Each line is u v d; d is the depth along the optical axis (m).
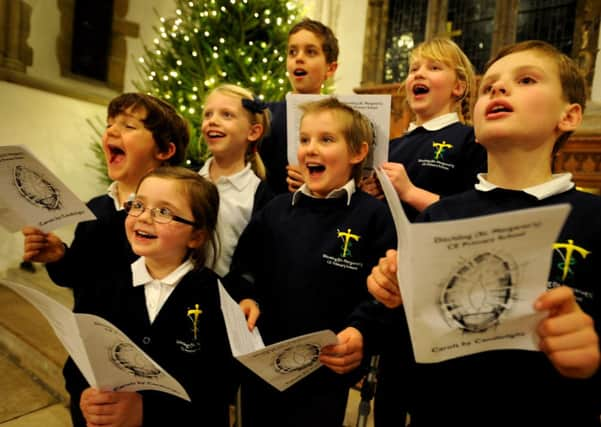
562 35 4.02
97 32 4.86
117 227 1.39
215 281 1.18
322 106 1.30
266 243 1.30
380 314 1.03
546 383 0.76
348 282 1.18
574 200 0.79
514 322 0.59
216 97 1.70
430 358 0.61
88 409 0.93
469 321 0.59
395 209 0.60
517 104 0.77
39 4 4.27
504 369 0.78
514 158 0.82
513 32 4.32
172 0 5.20
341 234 1.20
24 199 1.14
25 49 4.15
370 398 1.31
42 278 3.68
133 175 1.49
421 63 1.63
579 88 0.81
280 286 1.21
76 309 1.17
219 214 1.58
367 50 5.04
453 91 1.64
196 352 1.07
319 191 1.28
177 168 1.22
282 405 1.19
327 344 0.88
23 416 2.04
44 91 4.25
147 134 1.48
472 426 0.79
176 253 1.16
